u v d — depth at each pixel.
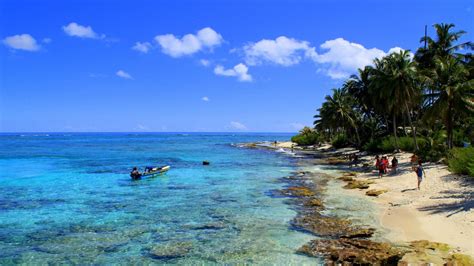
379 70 51.91
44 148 101.31
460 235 16.06
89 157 67.88
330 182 33.94
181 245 16.52
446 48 56.75
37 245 16.70
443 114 39.03
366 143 65.38
